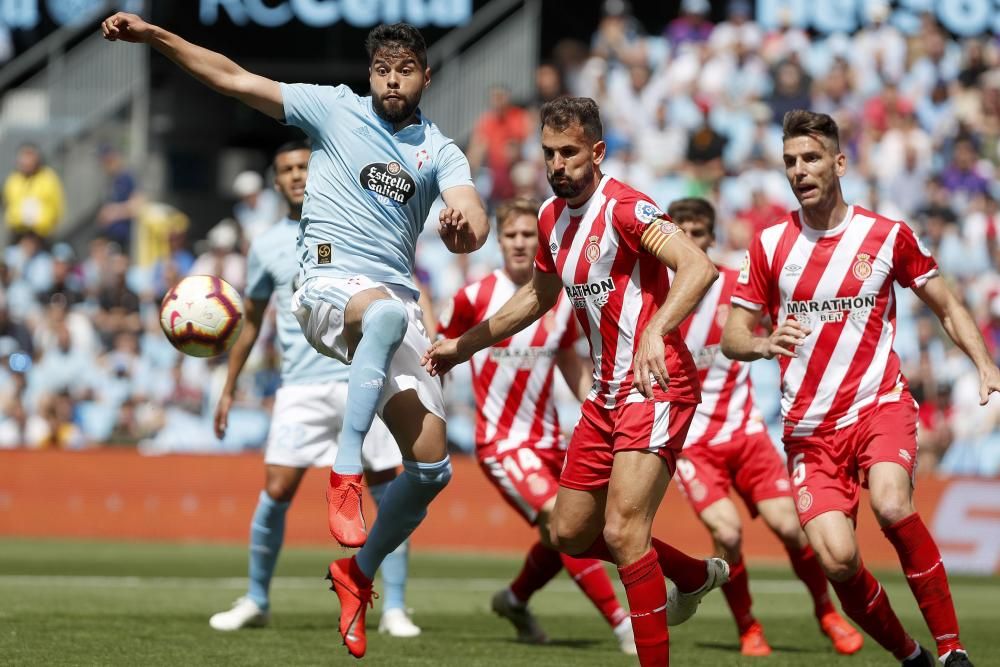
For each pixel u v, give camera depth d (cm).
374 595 1817
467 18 7125
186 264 6147
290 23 7688
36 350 5594
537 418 2522
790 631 2711
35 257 6047
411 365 1828
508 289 2544
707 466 2491
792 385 2009
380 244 1841
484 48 6669
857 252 1975
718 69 6588
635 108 6538
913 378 5053
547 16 7381
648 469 1708
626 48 6756
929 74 6575
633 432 1714
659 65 6706
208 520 4909
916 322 5238
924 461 4938
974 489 4375
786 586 3697
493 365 2527
